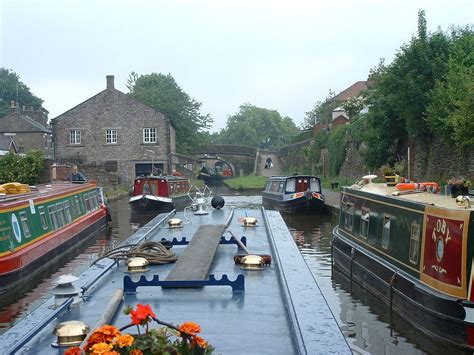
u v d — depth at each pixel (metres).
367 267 11.59
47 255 14.53
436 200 9.48
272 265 6.79
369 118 26.95
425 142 24.31
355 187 13.94
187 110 62.31
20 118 62.25
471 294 7.52
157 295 5.20
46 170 32.53
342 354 3.80
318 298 5.16
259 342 4.20
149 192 29.22
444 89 20.88
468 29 25.23
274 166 74.44
